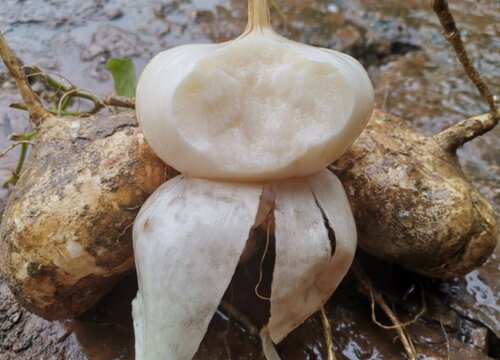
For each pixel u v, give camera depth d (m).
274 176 0.16
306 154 0.16
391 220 0.20
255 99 0.16
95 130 0.20
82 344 0.21
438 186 0.20
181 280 0.16
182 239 0.16
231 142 0.16
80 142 0.20
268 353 0.19
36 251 0.19
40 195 0.19
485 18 0.41
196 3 0.42
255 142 0.16
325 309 0.22
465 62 0.21
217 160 0.16
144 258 0.16
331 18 0.40
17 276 0.19
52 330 0.22
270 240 0.21
